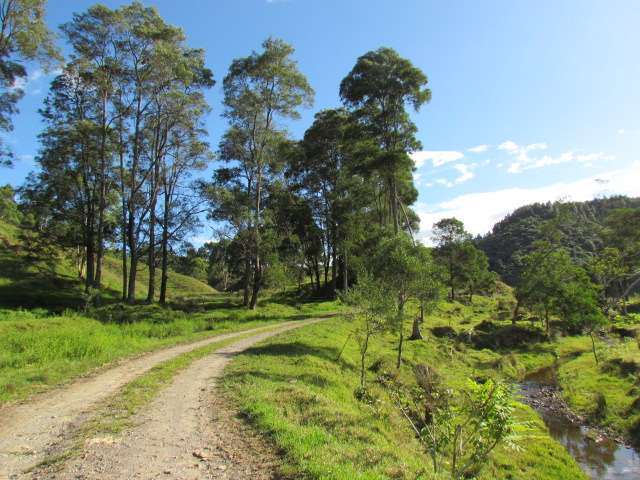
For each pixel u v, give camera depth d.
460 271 66.62
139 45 36.09
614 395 21.28
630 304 57.16
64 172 38.28
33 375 13.00
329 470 6.36
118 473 6.55
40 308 34.12
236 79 38.00
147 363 15.97
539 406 21.69
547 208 155.00
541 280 41.31
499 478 11.76
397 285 22.47
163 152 39.91
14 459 7.14
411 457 8.91
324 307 44.91
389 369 19.64
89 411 9.87
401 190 48.06
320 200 51.75
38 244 41.72
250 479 6.34
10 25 28.36
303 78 37.88
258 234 38.69
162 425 8.84
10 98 28.84
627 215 63.44
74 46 35.00
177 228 40.00
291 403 10.76
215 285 99.25
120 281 60.25
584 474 13.31
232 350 19.64
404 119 36.03
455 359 28.09
